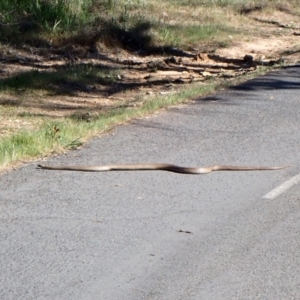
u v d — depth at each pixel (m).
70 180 9.60
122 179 9.70
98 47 20.36
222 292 6.59
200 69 19.36
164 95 15.09
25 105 14.45
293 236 7.93
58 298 6.43
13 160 10.28
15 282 6.73
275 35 25.06
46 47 19.89
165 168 10.13
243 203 8.91
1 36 19.80
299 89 15.89
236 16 26.77
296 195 9.25
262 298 6.46
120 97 15.68
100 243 7.63
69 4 21.73
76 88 16.23
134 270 7.03
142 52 20.88
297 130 12.34
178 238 7.82
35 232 7.89
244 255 7.41
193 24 23.89
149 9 24.66
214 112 13.58
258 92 15.51
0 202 8.75
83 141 11.48
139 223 8.20
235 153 10.98
